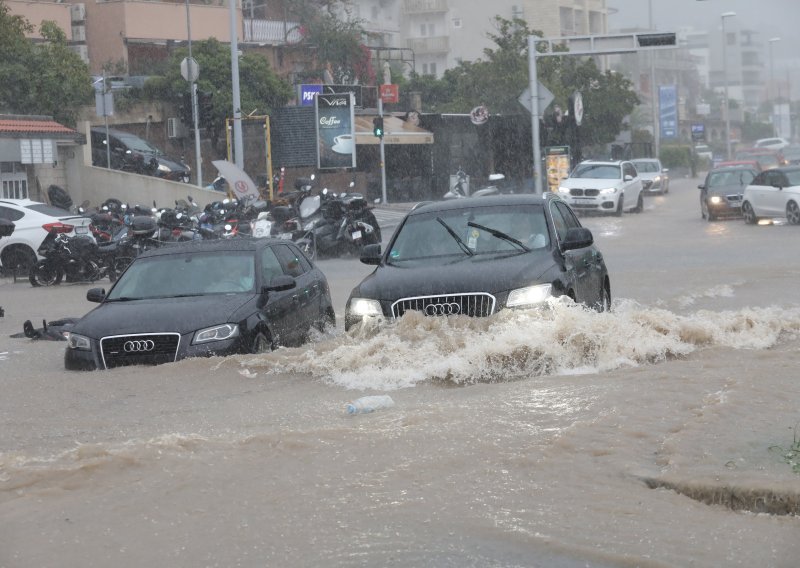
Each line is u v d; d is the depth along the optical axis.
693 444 11.40
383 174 72.62
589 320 16.78
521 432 12.26
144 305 19.02
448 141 88.00
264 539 9.21
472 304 17.58
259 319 18.80
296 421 13.49
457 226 19.91
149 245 38.50
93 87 72.69
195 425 13.60
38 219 42.62
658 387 14.30
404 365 16.33
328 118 72.06
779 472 10.32
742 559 8.55
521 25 101.25
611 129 104.19
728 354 16.58
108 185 67.12
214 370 17.16
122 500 10.30
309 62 102.50
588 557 8.63
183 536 9.35
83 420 14.30
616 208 67.50
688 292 28.19
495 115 92.31
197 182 73.50
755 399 13.27
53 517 9.91
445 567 8.52
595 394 14.04
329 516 9.72
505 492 10.22
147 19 88.00
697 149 183.88
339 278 36.19
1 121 59.06
